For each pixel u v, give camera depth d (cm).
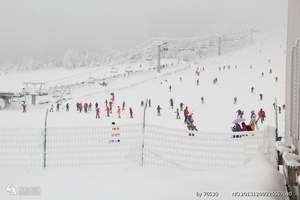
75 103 4844
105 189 941
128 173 1091
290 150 976
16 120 3175
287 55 1112
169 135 1650
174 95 4984
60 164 1218
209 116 3384
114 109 4119
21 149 1402
